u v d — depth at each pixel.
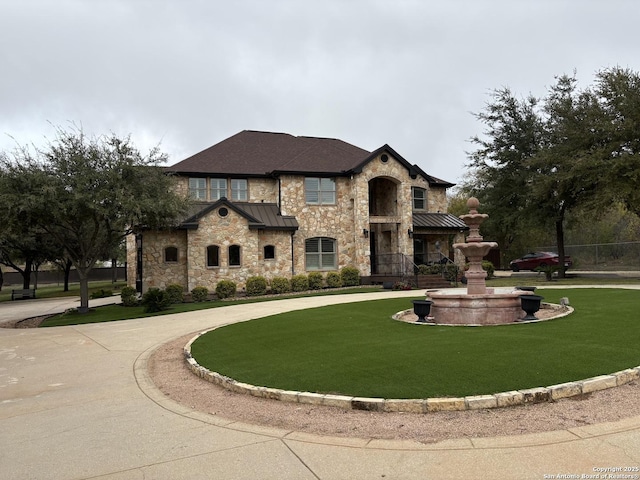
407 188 27.83
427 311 12.00
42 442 5.60
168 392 7.70
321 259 27.28
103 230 22.17
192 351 10.28
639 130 22.50
